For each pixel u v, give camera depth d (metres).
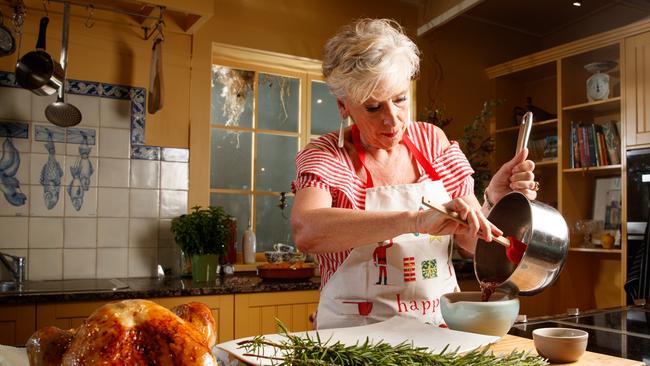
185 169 3.43
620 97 3.64
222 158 3.69
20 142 3.04
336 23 3.99
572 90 4.11
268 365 0.79
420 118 4.20
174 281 3.09
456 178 1.44
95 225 3.19
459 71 4.53
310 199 1.27
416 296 1.29
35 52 2.90
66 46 2.97
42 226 3.07
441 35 4.45
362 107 1.25
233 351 0.86
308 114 3.97
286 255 3.44
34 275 3.05
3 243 2.99
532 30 4.82
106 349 0.61
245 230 3.72
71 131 3.15
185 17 3.40
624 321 1.60
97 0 3.17
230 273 3.42
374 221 1.12
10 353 0.89
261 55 3.76
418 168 1.42
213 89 3.67
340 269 1.32
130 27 3.30
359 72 1.16
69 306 2.55
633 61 3.56
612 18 4.32
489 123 4.66
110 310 0.66
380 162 1.39
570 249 3.96
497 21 4.64
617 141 3.76
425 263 1.31
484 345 0.95
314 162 1.32
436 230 1.06
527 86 4.83
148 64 3.35
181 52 3.44
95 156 3.20
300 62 3.90
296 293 3.05
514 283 1.11
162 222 3.36
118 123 3.27
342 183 1.32
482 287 1.19
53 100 3.12
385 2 4.20
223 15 3.58
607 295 4.13
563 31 4.74
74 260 3.14
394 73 1.17
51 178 3.10
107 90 3.24
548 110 4.67
